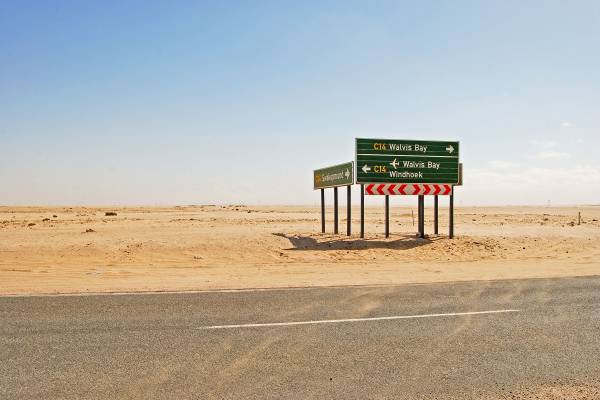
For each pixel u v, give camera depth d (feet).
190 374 18.66
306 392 17.07
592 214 242.37
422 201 81.25
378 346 22.48
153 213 211.41
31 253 59.77
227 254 63.62
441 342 23.22
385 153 77.87
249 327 25.62
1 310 29.43
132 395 16.61
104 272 48.91
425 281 43.01
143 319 27.25
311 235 81.51
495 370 19.53
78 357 20.53
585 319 27.99
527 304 32.17
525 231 94.94
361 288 38.32
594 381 18.48
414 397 16.81
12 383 17.58
